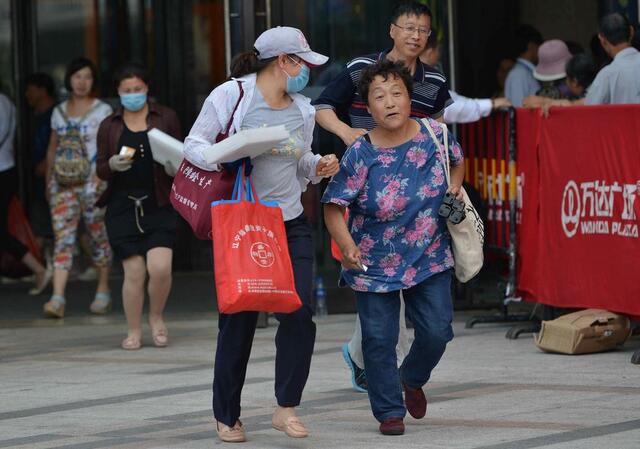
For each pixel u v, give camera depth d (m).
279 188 13.52
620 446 12.71
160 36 31.36
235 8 22.80
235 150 12.72
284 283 12.76
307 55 13.33
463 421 14.32
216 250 12.76
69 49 31.50
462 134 23.50
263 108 13.42
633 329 19.83
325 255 25.34
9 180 28.14
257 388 17.02
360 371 16.33
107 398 16.75
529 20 30.61
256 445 13.49
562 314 20.70
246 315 13.38
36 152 30.12
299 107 13.58
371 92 13.37
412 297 13.85
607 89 19.69
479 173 22.70
